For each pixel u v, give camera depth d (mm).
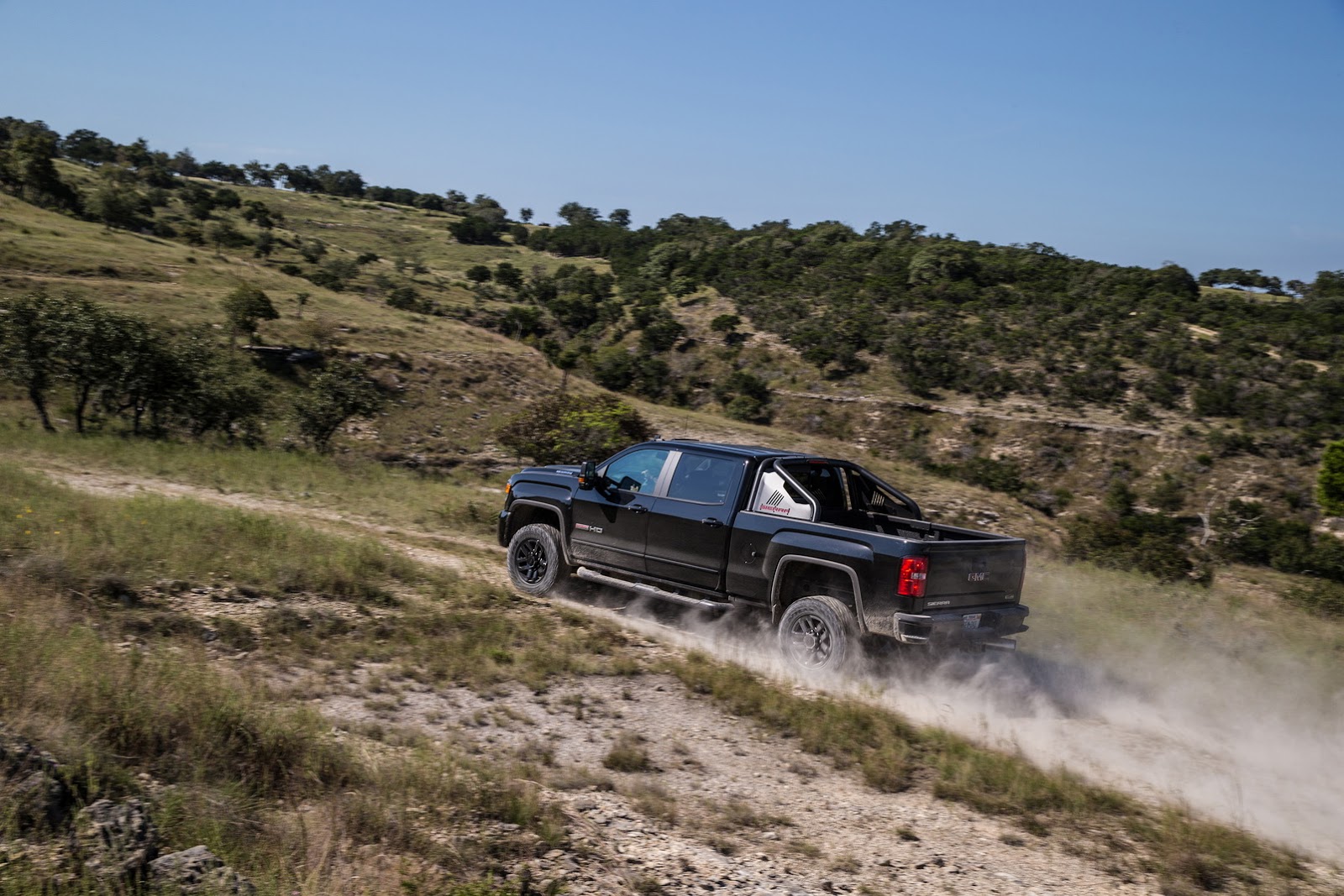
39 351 23562
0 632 4859
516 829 3844
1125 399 76625
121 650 5352
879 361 85375
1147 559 20250
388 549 9453
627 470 8367
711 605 7621
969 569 6816
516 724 5434
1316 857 4547
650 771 4969
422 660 6262
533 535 8836
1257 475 63688
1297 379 77312
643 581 8133
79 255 58562
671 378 86812
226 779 3816
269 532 8961
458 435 39719
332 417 28422
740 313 103562
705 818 4430
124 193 105438
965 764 5270
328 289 79688
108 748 3809
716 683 6406
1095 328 94438
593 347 98062
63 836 3105
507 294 124938
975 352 86812
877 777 5090
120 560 7121
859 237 170250
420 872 3328
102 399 25047
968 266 123375
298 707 4848
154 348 25281
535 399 47375
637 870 3725
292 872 3189
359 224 181375
